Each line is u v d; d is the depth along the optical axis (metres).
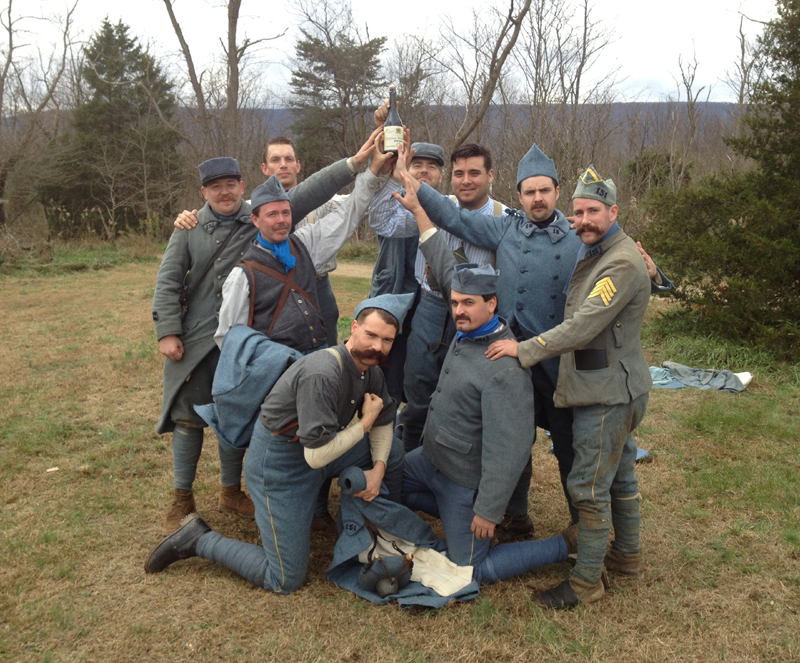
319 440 2.79
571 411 3.28
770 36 8.28
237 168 3.47
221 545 3.17
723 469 4.46
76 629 2.77
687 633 2.81
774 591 3.11
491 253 3.47
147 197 28.89
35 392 6.10
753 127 8.08
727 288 7.87
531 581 3.21
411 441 3.92
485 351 3.03
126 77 30.77
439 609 2.90
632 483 3.15
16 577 3.13
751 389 6.46
